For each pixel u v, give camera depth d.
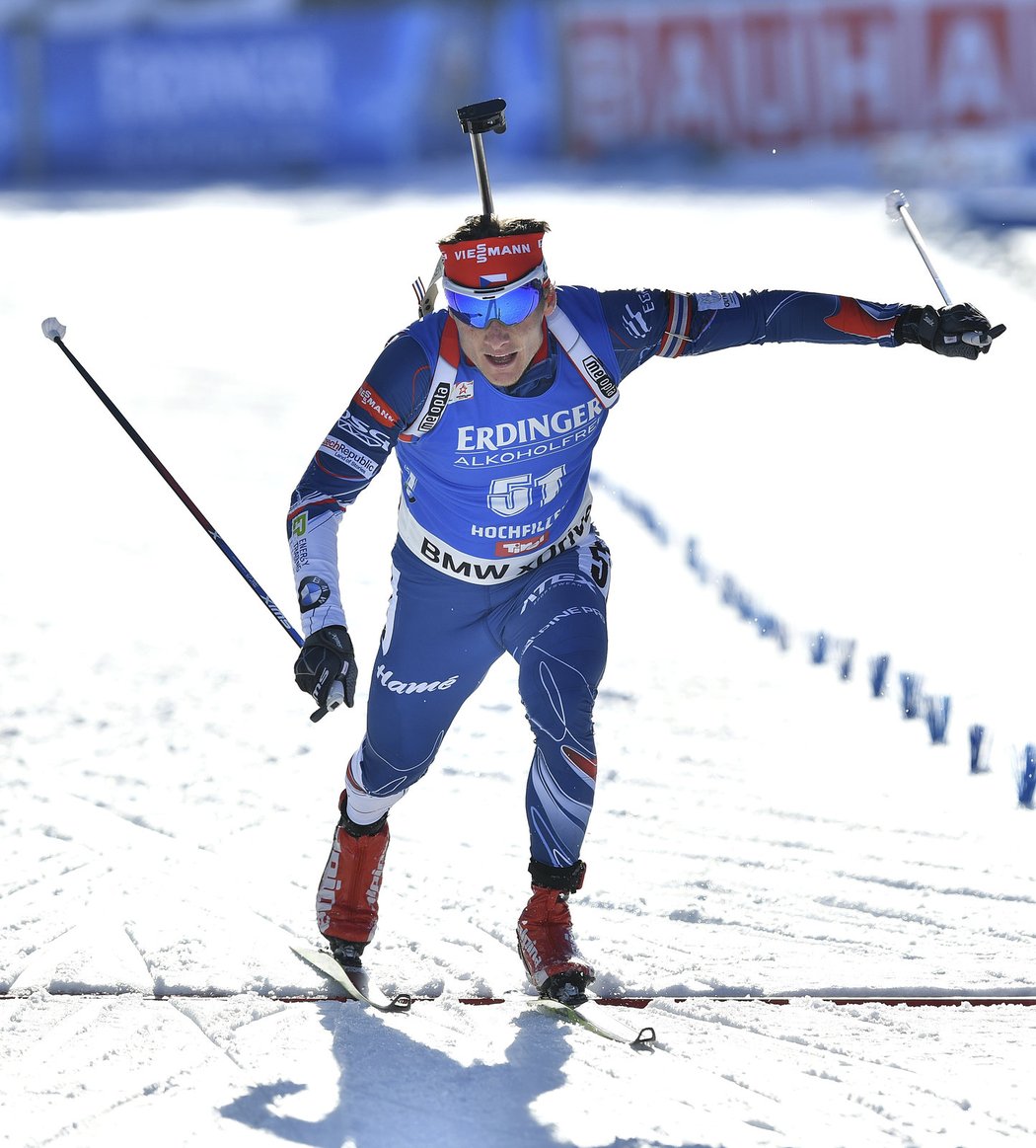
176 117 120.00
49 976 12.78
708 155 117.06
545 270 11.40
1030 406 40.97
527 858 15.59
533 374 11.59
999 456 35.47
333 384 47.28
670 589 26.36
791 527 29.89
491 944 13.51
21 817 16.95
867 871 14.98
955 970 12.62
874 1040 11.35
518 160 119.69
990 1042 11.27
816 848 15.62
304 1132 10.04
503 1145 9.87
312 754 19.20
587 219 83.94
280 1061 11.10
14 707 21.09
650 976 12.66
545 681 11.94
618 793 17.42
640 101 118.69
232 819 16.91
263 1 130.50
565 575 12.40
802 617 24.12
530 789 12.07
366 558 28.28
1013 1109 10.18
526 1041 11.44
